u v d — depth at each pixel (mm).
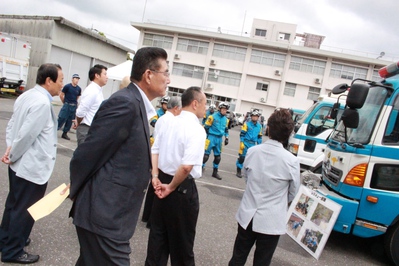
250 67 32219
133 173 1703
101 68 4160
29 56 14945
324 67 31172
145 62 1760
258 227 2449
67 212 3842
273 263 3479
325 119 7328
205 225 4230
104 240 1675
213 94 32781
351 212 3623
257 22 37031
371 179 3613
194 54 32938
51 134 2652
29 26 16688
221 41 32438
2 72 13602
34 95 2555
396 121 3611
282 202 2500
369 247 4379
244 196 2641
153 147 2697
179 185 2447
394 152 3551
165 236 2645
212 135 6875
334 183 4008
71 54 17875
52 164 2688
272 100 32188
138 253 3197
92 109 4086
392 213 3549
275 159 2469
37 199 2607
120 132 1622
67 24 16594
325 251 4039
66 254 2918
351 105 3436
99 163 1656
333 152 4254
